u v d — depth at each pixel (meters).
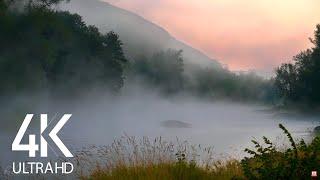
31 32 86.44
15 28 84.25
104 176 12.21
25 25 86.31
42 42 85.94
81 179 13.44
